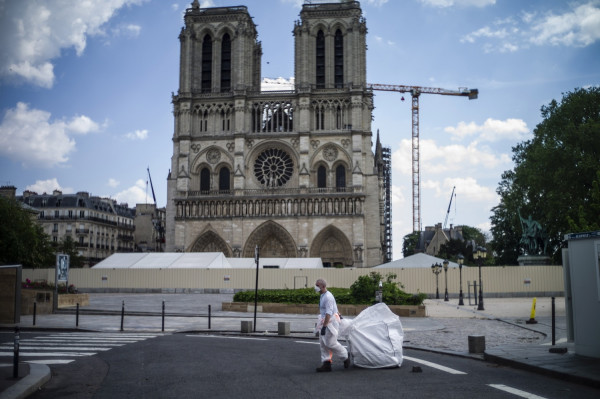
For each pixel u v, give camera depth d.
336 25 131.50
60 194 149.25
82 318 43.09
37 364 19.72
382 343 19.83
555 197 73.44
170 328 36.22
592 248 20.30
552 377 17.91
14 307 38.38
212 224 123.94
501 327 37.22
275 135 126.56
